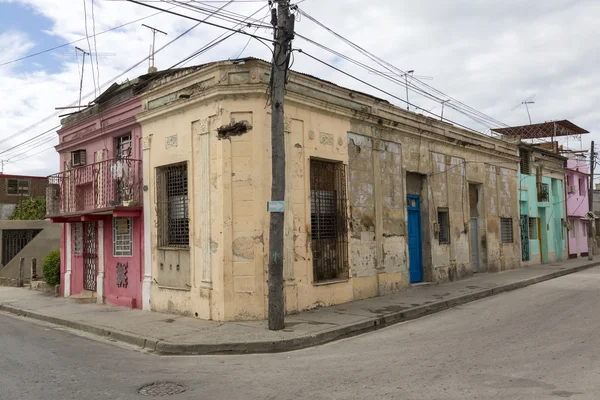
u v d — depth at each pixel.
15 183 37.16
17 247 22.64
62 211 15.91
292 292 10.86
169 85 11.83
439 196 16.92
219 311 10.30
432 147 16.73
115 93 14.13
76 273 15.77
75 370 7.05
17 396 5.78
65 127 16.34
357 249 12.96
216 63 10.61
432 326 9.97
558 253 28.80
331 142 12.34
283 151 9.35
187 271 11.30
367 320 10.06
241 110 10.47
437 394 5.48
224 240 10.30
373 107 13.99
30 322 11.99
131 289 13.07
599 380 5.79
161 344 8.52
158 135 12.29
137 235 12.91
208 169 10.77
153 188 12.39
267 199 10.48
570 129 32.94
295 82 11.44
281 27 9.22
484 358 7.04
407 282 14.80
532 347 7.61
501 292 15.27
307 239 11.42
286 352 8.21
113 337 9.76
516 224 22.69
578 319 9.84
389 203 14.40
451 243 17.25
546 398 5.21
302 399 5.53
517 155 23.34
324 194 12.34
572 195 31.62
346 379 6.27
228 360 7.70
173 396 5.78
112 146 14.25
